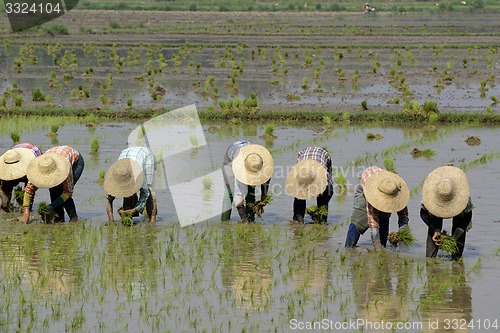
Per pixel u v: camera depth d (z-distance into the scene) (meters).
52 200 27.59
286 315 19.19
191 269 22.69
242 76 74.69
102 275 21.92
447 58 90.25
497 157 39.47
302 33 125.06
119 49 99.88
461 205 22.81
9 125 48.81
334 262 23.45
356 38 117.12
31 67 81.50
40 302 19.95
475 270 22.78
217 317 19.03
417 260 23.77
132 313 19.27
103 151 40.53
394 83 69.94
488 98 60.72
